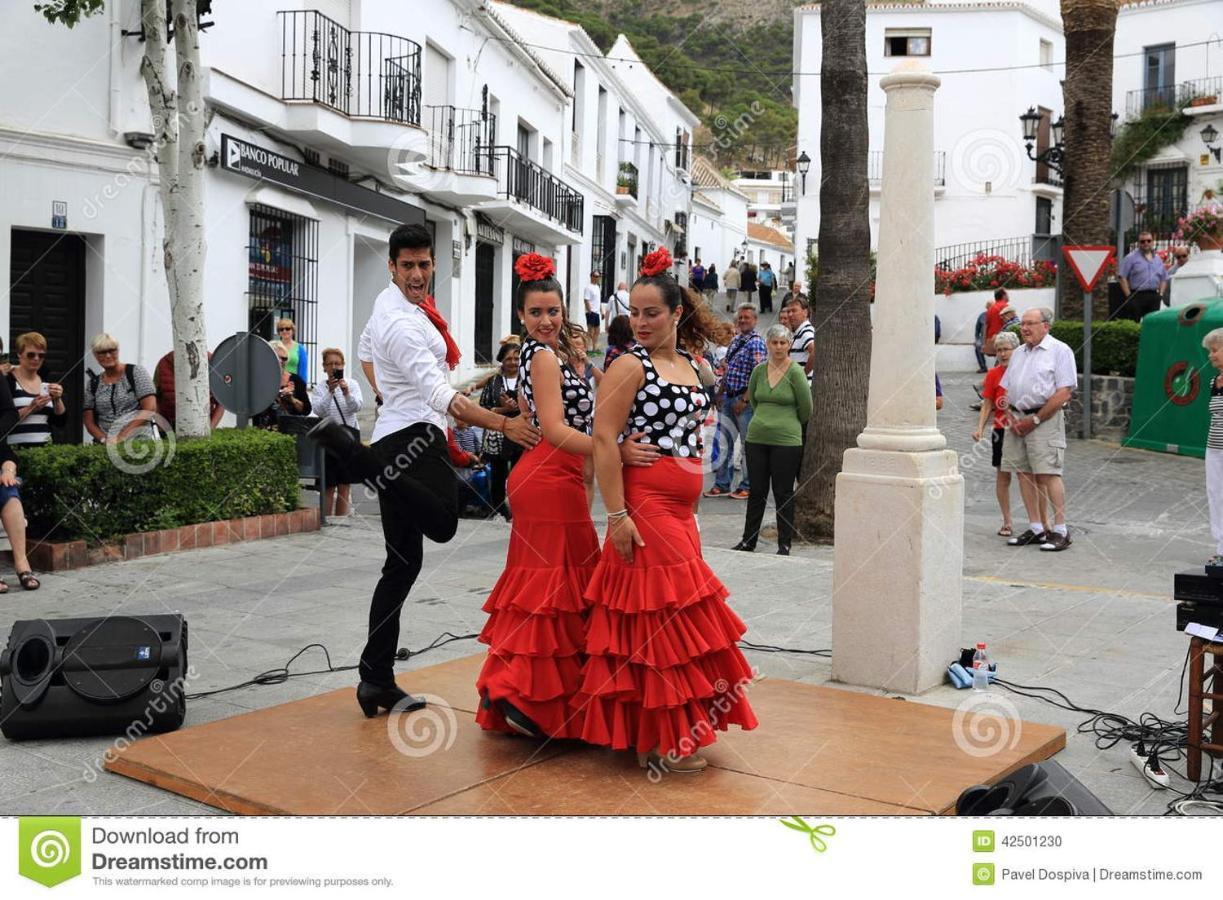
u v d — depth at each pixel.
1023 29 34.91
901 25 35.16
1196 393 14.77
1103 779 4.30
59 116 12.23
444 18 20.00
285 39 15.38
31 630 4.65
